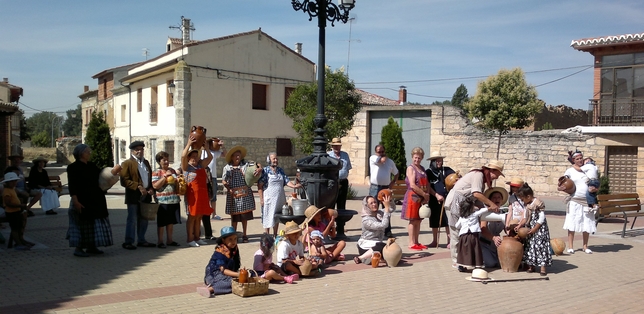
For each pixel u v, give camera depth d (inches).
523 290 272.7
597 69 891.4
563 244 368.8
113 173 339.0
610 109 877.8
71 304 229.5
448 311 232.8
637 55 853.8
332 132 782.5
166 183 370.9
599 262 345.4
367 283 281.6
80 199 328.2
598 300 254.8
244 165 404.8
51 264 312.5
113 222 495.8
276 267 286.0
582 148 882.8
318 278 292.2
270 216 398.9
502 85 931.3
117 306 227.8
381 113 1128.2
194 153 380.8
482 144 982.4
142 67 1243.2
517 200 323.6
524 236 309.1
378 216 337.7
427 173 396.5
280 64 1189.7
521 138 940.6
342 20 405.4
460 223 309.9
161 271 298.5
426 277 297.3
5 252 346.3
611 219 575.2
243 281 253.0
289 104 831.1
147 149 1216.8
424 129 1072.8
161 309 225.1
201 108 1070.4
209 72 1078.4
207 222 401.1
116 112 1412.4
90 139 965.8
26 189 525.7
